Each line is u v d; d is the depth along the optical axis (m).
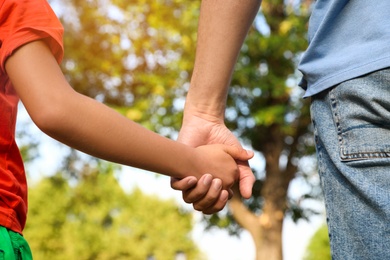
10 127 1.67
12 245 1.59
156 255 30.34
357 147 1.65
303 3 10.86
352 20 1.72
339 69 1.68
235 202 11.10
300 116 11.07
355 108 1.66
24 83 1.53
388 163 1.61
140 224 29.97
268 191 11.19
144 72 11.38
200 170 1.87
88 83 11.62
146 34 11.17
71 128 1.55
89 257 27.55
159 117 10.92
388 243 1.60
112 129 1.61
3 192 1.61
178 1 10.83
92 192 14.88
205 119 2.15
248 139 11.30
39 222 25.92
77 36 11.43
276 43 10.55
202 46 2.12
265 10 10.99
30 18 1.57
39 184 25.94
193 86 2.17
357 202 1.65
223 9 2.07
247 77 10.72
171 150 1.77
